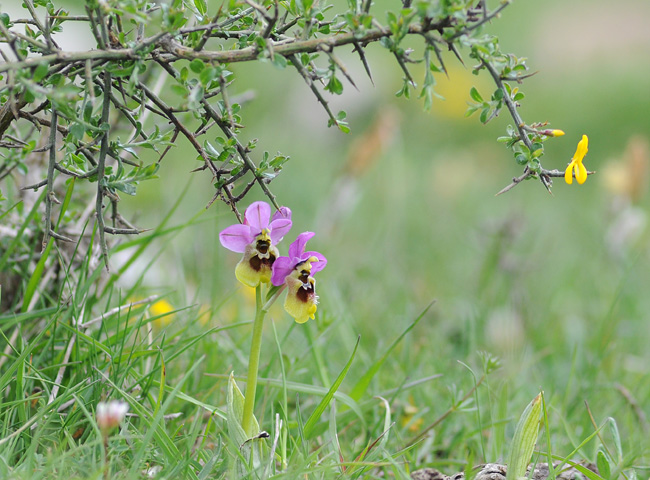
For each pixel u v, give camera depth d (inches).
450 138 730.2
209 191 457.1
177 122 161.8
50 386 194.9
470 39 145.4
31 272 230.1
